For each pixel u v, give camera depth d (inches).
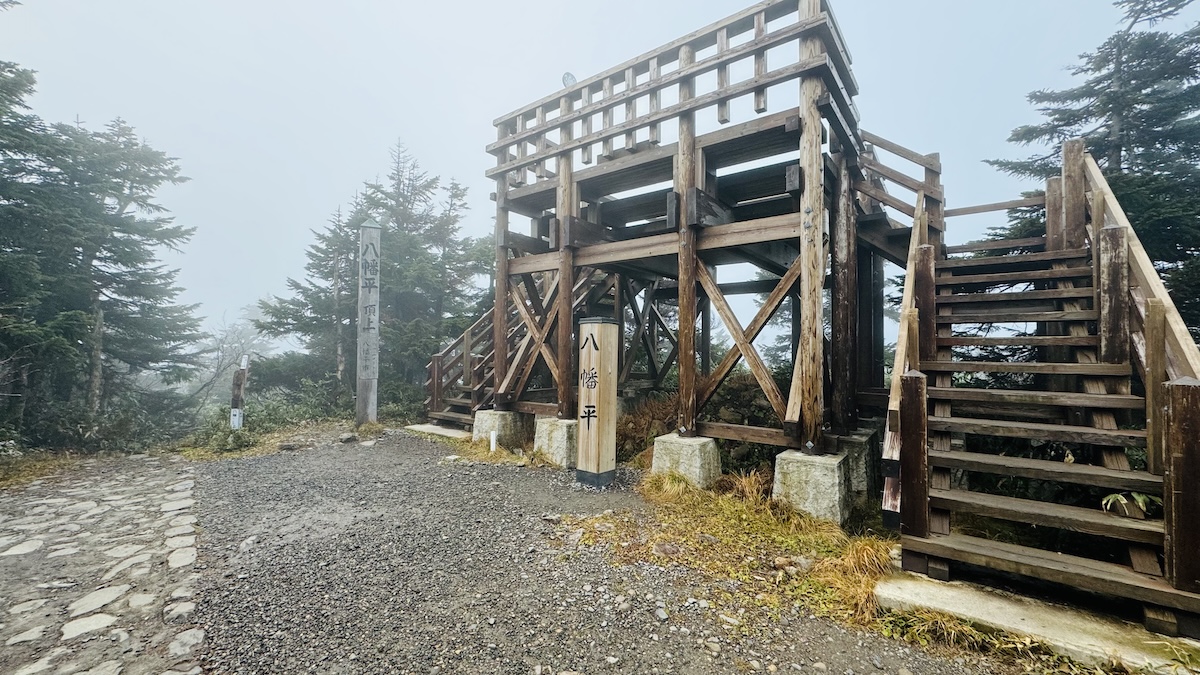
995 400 141.5
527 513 178.4
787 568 131.9
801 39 189.2
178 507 193.5
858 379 255.9
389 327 469.1
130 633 105.0
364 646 99.1
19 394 303.3
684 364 215.2
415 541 153.8
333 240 469.1
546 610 112.3
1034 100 335.0
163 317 442.3
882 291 271.7
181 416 454.0
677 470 203.6
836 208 223.1
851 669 93.1
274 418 359.6
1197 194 258.7
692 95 218.4
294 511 186.2
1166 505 96.5
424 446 305.4
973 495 126.1
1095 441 119.9
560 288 265.7
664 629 105.2
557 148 265.4
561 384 262.7
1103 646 91.0
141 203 422.3
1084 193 184.5
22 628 107.0
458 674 90.7
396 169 548.7
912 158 226.5
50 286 335.3
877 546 132.3
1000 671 92.0
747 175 235.9
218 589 124.3
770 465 215.0
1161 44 283.9
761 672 92.1
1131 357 137.3
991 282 178.2
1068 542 137.7
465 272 516.7
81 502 201.3
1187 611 92.3
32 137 309.9
